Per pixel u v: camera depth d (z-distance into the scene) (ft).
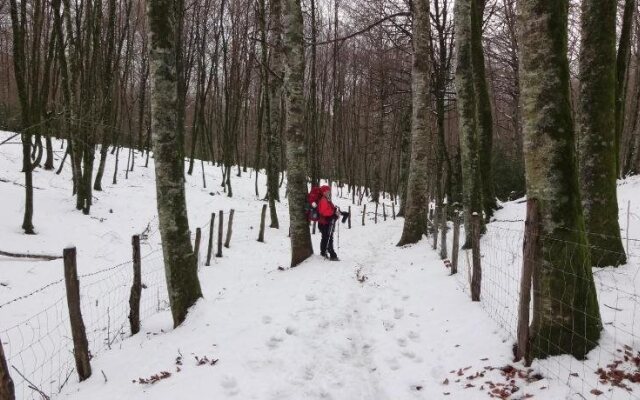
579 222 14.14
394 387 15.33
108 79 51.96
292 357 17.51
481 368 15.25
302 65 31.71
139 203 55.62
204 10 75.36
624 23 27.02
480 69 41.70
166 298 28.84
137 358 18.07
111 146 86.33
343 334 19.99
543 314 14.33
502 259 26.96
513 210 44.19
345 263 32.89
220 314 21.49
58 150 69.87
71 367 19.26
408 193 40.32
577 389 12.56
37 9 49.11
